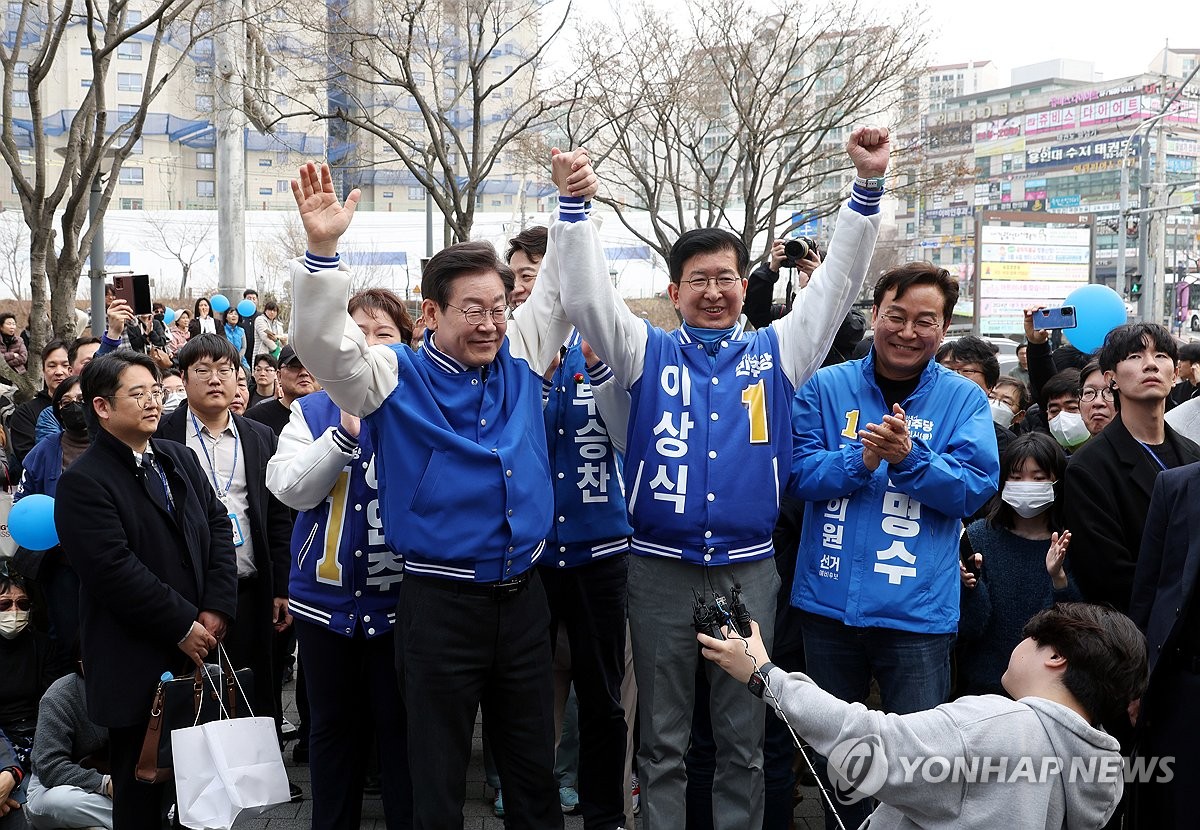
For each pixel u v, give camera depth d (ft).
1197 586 10.36
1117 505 12.28
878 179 10.95
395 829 12.14
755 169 48.37
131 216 97.91
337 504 12.01
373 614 11.96
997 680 12.51
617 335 10.63
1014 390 19.25
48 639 15.88
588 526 12.42
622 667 12.89
